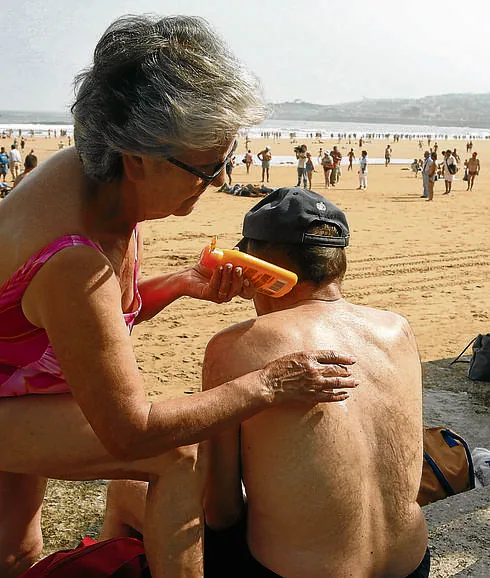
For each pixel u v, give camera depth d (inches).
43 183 73.2
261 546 80.0
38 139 3304.6
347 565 77.7
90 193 73.7
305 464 75.6
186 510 76.8
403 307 388.5
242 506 85.8
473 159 1121.4
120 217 76.2
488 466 156.3
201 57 66.6
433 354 303.6
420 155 2903.5
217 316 361.4
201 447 78.0
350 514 76.8
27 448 76.3
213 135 66.6
